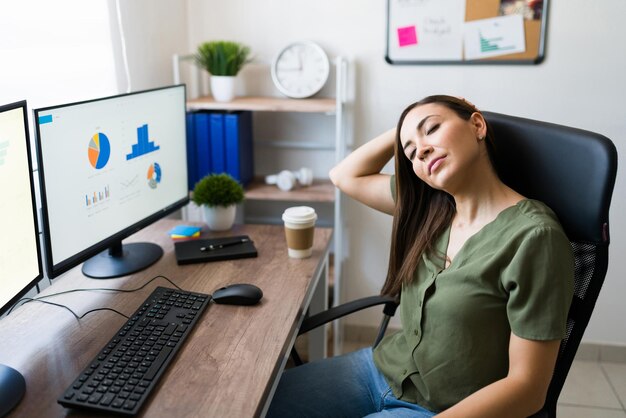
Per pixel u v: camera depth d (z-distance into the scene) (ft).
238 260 5.39
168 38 7.61
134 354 3.75
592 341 8.23
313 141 8.21
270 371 3.66
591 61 7.23
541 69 7.34
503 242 3.89
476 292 3.91
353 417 4.45
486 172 4.14
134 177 5.23
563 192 4.00
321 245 5.77
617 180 7.55
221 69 7.42
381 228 8.30
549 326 3.55
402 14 7.44
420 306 4.25
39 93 5.38
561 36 7.20
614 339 8.17
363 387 4.57
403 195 4.66
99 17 6.17
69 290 4.77
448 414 3.47
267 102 7.39
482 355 3.95
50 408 3.32
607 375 7.92
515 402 3.51
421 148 4.05
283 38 7.86
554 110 7.47
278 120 8.20
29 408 3.32
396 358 4.50
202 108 7.31
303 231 5.31
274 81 7.60
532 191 4.23
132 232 5.25
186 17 8.06
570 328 3.94
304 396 4.50
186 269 5.18
